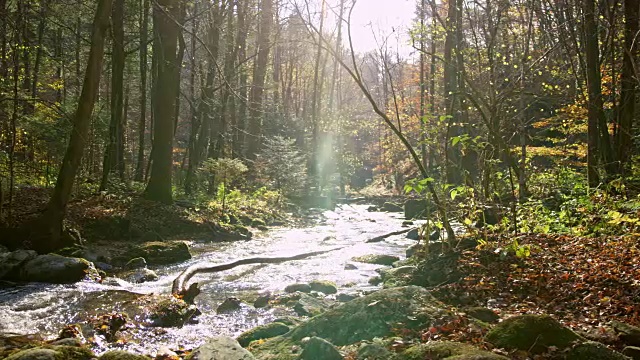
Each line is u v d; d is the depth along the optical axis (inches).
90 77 424.2
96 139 679.7
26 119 646.5
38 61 815.1
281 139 1112.8
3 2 627.8
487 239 335.0
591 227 362.6
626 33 509.7
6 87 626.5
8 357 166.7
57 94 971.3
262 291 346.9
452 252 329.1
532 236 362.3
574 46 591.2
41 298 298.8
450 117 332.8
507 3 536.1
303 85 2182.6
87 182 704.4
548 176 652.7
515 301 249.1
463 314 201.8
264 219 794.2
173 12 644.1
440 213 339.9
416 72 1481.3
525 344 167.2
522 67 455.8
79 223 510.6
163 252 455.2
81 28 867.4
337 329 193.9
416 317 195.8
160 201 661.3
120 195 653.9
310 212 991.6
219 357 166.1
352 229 753.6
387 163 1836.9
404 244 569.6
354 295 313.3
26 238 411.2
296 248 542.9
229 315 284.2
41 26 791.1
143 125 1011.3
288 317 250.7
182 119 1592.0
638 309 214.2
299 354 173.8
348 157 1803.6
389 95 1830.7
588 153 506.0
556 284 259.6
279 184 1090.7
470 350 153.6
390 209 1098.7
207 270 406.0
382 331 190.7
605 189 452.8
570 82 665.0
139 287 350.6
